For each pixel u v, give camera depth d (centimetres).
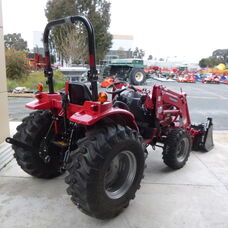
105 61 2469
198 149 430
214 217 244
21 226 220
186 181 316
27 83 1266
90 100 232
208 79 2114
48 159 287
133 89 361
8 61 1259
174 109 393
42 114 287
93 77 217
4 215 235
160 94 341
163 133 362
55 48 2166
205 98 1118
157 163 374
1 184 293
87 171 205
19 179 306
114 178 248
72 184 209
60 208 248
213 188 299
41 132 283
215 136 521
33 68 1628
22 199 262
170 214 246
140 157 250
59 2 2408
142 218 238
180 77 2248
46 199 263
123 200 240
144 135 344
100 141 213
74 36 2041
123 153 237
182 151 359
